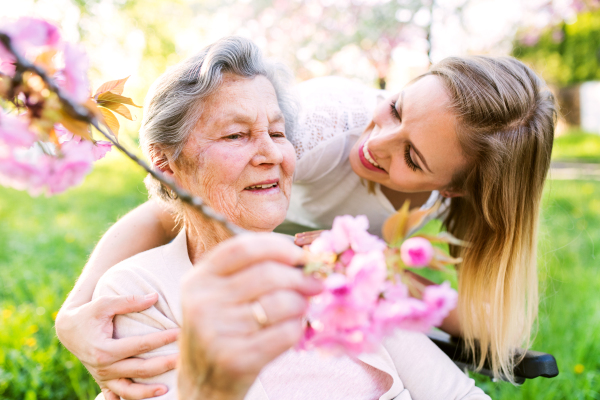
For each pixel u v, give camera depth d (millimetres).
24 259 4266
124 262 1533
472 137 1671
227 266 741
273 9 6863
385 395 1479
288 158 1478
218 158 1385
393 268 733
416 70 6465
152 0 7078
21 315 2900
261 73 1469
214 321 731
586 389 2334
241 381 749
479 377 2529
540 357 1692
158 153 1494
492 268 1815
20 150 705
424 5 5875
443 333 1923
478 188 1818
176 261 1490
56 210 6387
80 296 1622
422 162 1715
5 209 6449
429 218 2217
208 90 1368
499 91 1652
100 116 788
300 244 1478
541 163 1751
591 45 14070
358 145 1936
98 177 8844
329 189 2139
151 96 1466
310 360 1446
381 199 2105
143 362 1328
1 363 2422
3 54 684
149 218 1905
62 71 758
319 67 6855
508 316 1788
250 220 1444
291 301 727
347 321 691
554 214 5098
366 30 6289
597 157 10344
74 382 2262
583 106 14836
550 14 7797
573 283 3365
